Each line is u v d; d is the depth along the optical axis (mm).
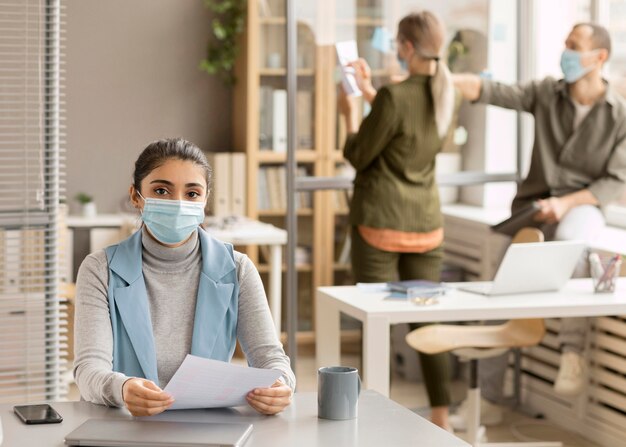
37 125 4090
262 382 2166
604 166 4875
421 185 4668
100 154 6945
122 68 6957
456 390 5605
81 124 6902
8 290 4266
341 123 5590
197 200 2477
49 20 4062
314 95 5516
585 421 4746
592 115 4836
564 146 4926
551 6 5859
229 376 2131
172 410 2205
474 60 5688
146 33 6984
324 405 2166
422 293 3832
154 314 2467
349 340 5871
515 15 5738
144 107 7012
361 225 4645
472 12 5668
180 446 1937
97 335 2379
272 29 6500
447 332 4266
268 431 2072
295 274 5363
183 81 7059
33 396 4141
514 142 5824
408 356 5773
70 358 5703
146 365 2408
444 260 6113
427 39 4516
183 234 2441
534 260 3879
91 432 2004
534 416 5086
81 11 6863
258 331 2533
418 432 2070
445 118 4562
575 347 4543
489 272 5613
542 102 4980
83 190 6930
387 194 4594
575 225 4707
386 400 2334
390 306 3674
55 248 4168
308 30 5453
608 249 4543
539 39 5859
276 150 6574
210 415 2182
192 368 2094
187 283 2500
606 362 4570
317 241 6289
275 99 6539
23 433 2045
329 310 3947
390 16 5539
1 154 4668
